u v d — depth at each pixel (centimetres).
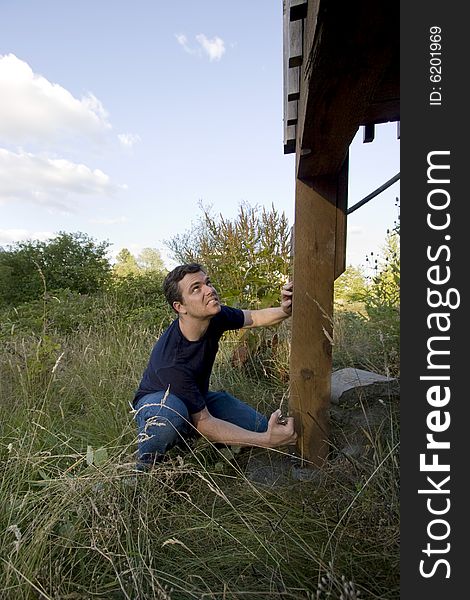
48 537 127
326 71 97
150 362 208
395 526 117
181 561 130
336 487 153
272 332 345
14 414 244
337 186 181
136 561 123
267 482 179
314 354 184
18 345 354
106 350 362
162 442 179
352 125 128
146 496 145
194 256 490
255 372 325
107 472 144
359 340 321
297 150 174
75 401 284
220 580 119
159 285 730
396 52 102
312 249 183
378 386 201
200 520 149
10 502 142
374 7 74
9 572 114
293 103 172
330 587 98
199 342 201
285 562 120
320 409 185
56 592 101
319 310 183
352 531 125
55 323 556
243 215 416
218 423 194
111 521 127
